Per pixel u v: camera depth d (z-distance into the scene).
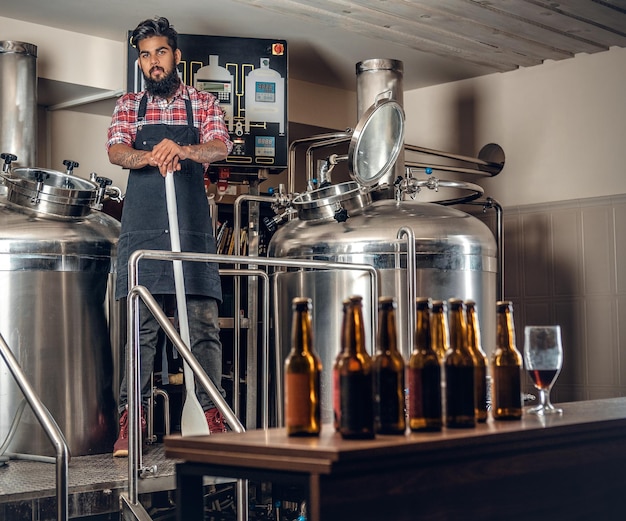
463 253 4.19
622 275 5.33
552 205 5.64
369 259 4.09
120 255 3.64
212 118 3.72
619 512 1.84
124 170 5.84
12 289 3.67
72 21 4.93
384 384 1.56
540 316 5.68
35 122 4.52
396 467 1.44
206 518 4.25
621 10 4.69
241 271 3.77
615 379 5.35
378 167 4.25
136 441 2.93
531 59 5.62
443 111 6.21
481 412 1.78
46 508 3.02
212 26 5.07
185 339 3.35
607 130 5.41
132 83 4.58
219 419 3.63
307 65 5.80
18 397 3.67
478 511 1.55
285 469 1.38
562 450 1.72
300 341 1.55
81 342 3.79
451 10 4.69
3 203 3.86
